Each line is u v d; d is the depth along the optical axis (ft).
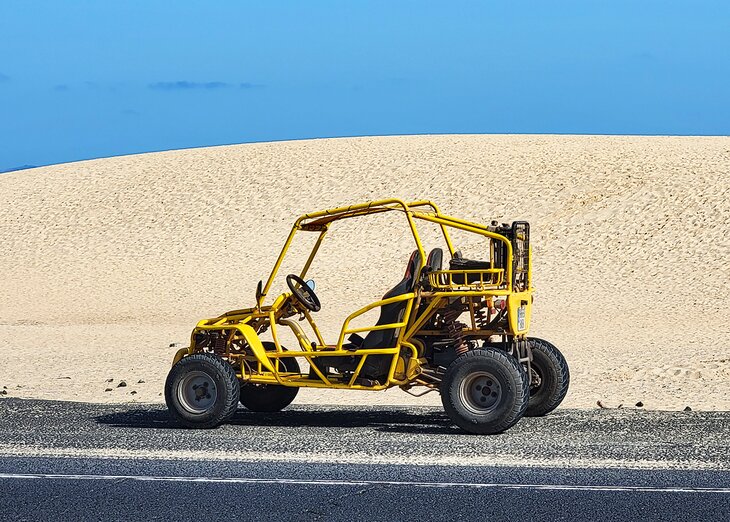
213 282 135.23
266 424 35.86
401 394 47.29
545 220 149.18
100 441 32.04
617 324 91.40
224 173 191.72
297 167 189.78
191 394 34.76
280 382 35.53
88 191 192.24
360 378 34.96
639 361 62.13
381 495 24.64
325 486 25.58
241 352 36.47
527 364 35.12
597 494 24.50
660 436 31.83
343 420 36.68
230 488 25.48
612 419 35.53
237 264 145.48
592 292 113.80
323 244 150.82
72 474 27.14
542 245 138.92
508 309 33.30
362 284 128.16
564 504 23.62
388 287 125.70
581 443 30.81
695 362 60.08
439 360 34.73
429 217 34.76
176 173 196.13
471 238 145.07
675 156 170.71
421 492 24.88
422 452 29.73
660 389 48.80
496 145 195.93
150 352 71.87
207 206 175.42
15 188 201.57
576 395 46.93
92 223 174.29
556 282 120.57
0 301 128.57
